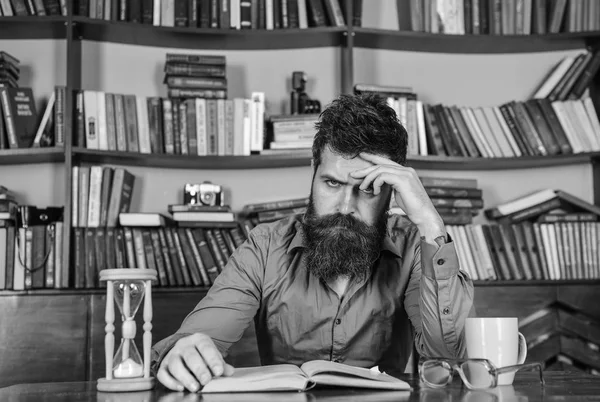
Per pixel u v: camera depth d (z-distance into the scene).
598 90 3.12
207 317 1.69
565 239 2.90
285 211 2.86
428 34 2.99
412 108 2.92
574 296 2.86
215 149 2.84
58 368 2.59
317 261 1.66
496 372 1.20
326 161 1.63
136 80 3.08
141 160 2.87
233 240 2.80
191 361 1.18
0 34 2.97
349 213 1.64
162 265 2.73
